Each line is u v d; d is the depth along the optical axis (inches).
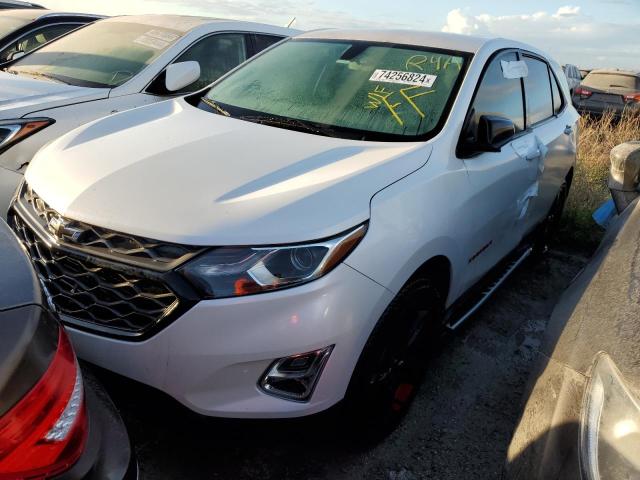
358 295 78.8
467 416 110.6
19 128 138.8
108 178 85.9
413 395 105.0
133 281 75.5
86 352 79.0
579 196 224.2
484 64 123.6
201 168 89.0
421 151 100.3
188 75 161.6
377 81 121.0
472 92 115.7
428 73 120.0
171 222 76.4
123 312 77.3
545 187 156.3
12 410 43.7
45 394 46.3
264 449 94.3
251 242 74.5
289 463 92.4
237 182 85.2
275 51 143.3
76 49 192.9
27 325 47.6
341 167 92.0
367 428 92.2
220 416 75.5
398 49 129.2
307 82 126.2
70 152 97.2
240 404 75.5
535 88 154.3
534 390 70.9
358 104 116.0
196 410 75.4
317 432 98.7
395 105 114.0
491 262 129.5
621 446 47.4
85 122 153.3
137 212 78.4
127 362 76.4
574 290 82.9
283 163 92.4
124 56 183.2
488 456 101.0
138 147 97.3
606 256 78.4
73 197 82.7
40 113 145.4
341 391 80.8
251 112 119.8
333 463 93.7
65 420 48.2
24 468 44.7
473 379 122.3
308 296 74.6
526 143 135.8
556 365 66.6
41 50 199.6
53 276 82.5
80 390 51.3
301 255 75.4
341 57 130.7
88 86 168.6
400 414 101.1
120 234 77.0
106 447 53.6
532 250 179.3
